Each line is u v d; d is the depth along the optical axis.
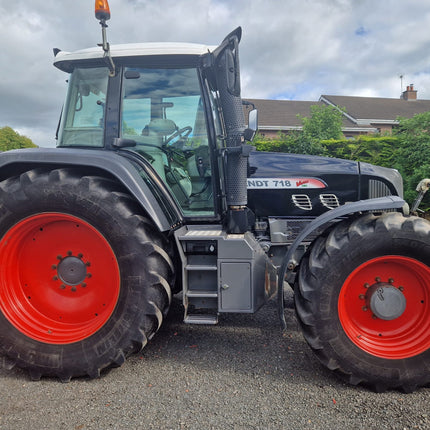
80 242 2.34
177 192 2.71
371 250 2.09
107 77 2.62
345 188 3.08
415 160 8.52
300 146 11.82
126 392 2.09
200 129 2.64
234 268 2.34
